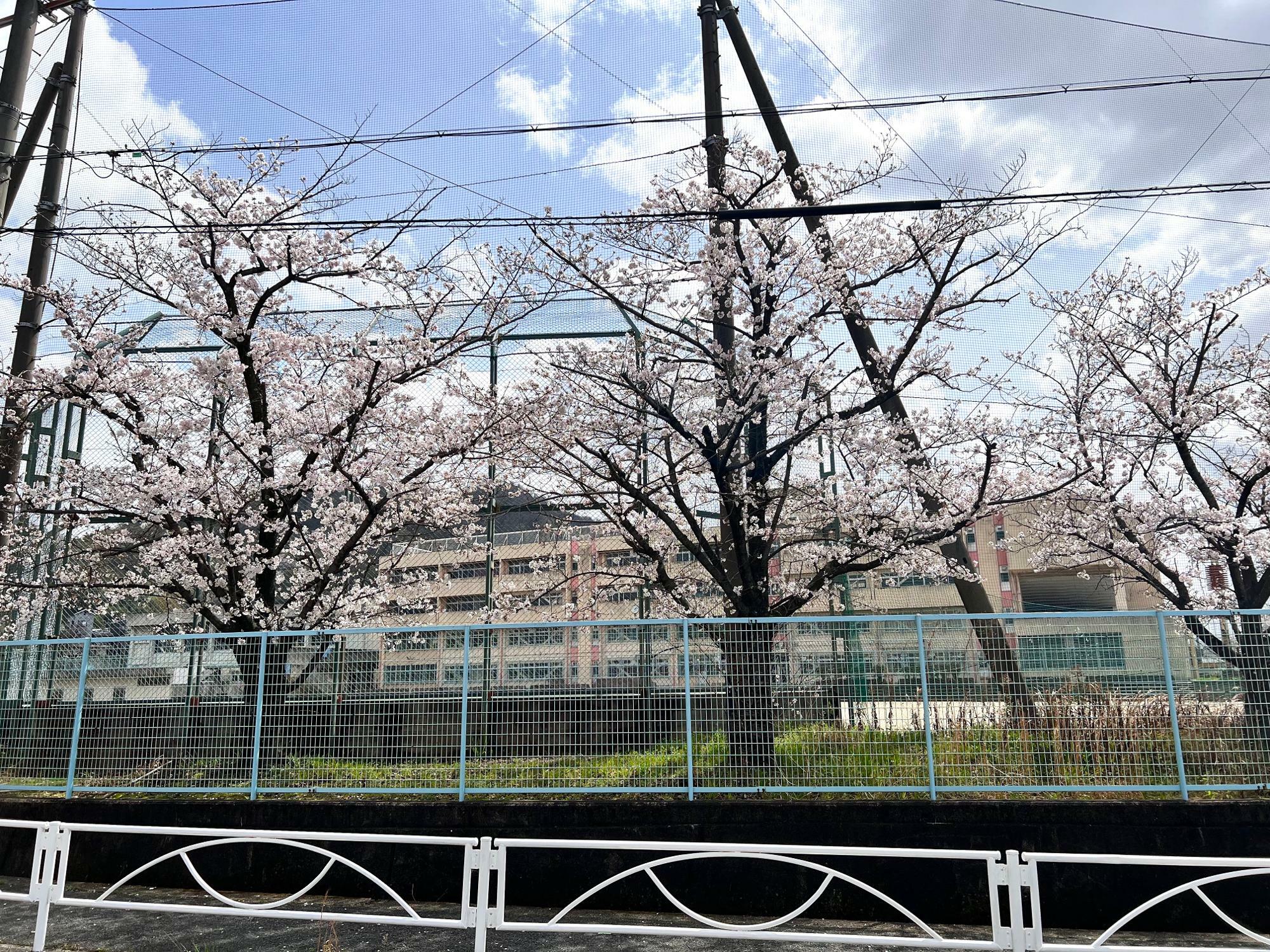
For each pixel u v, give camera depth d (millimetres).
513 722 8172
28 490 10797
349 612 11469
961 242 9883
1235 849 7020
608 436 10953
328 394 11055
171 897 7691
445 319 11984
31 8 11109
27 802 8555
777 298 10242
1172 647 7812
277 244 9891
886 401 10664
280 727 8469
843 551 9891
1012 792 7566
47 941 6320
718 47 11078
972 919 7020
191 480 10297
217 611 12336
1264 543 10383
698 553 9711
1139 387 11844
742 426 9969
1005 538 16109
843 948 6277
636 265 10797
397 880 7719
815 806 7406
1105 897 6980
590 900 7430
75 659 8984
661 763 7938
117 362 10789
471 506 12227
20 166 12047
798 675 7949
